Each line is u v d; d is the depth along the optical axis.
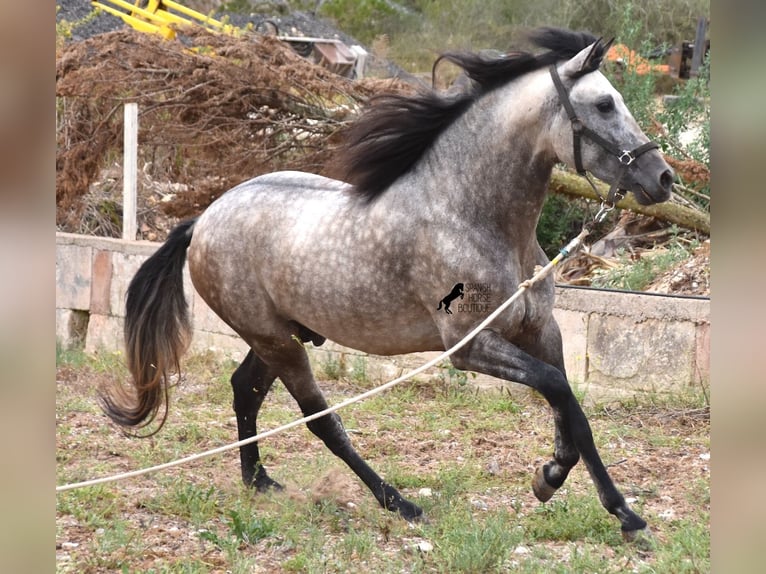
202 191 13.83
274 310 7.46
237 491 7.71
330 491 7.60
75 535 6.59
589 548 6.24
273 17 39.28
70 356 12.95
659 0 24.83
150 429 9.70
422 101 6.75
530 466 8.54
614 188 6.24
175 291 7.95
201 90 13.72
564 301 10.66
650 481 8.02
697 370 9.94
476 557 5.91
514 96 6.50
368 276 6.79
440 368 11.38
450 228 6.51
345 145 7.03
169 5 20.66
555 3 27.16
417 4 38.53
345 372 11.99
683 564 5.69
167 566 5.86
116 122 13.95
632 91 15.25
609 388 10.38
